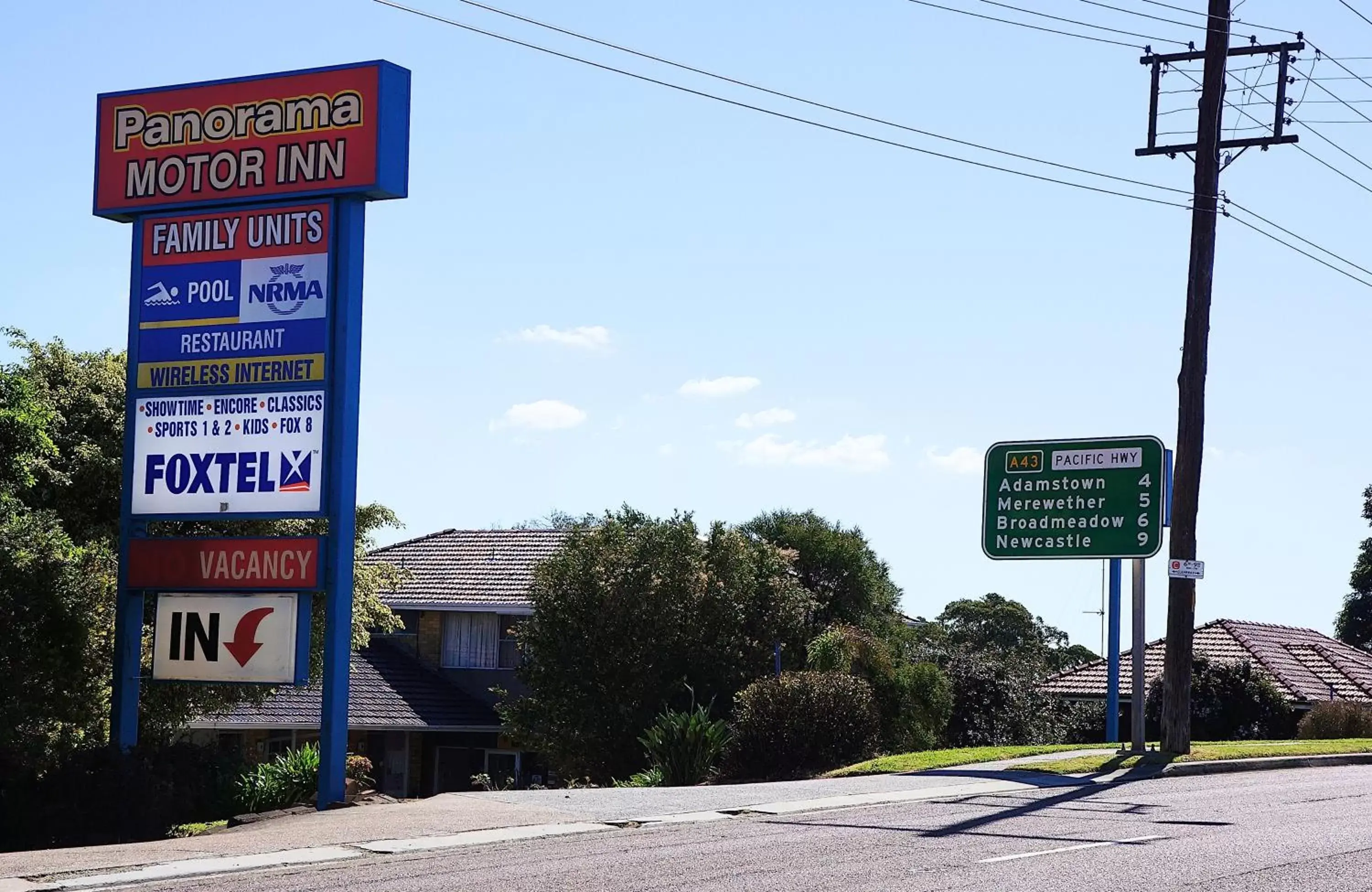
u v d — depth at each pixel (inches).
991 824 583.5
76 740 758.5
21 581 735.7
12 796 701.9
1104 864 467.2
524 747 1371.8
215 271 749.3
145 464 753.0
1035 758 896.3
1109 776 818.2
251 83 751.1
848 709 999.6
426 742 1523.1
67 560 762.8
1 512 775.7
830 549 1621.6
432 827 574.2
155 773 733.9
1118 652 1035.9
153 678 737.0
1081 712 1446.9
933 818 607.5
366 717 1407.5
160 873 458.9
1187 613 924.0
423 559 1704.0
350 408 725.9
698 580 1291.8
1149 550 881.5
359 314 734.5
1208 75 925.8
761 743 991.0
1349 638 2361.0
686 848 515.8
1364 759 993.5
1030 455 916.0
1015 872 449.7
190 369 748.6
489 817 606.5
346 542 717.3
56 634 746.2
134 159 766.5
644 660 1261.1
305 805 732.7
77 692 762.2
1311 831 556.7
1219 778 821.2
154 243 761.0
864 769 887.1
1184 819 598.9
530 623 1323.8
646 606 1266.0
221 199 750.5
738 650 1284.4
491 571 1638.8
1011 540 914.1
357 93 733.9
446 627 1581.0
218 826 714.2
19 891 429.4
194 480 743.1
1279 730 1362.0
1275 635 1695.4
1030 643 2716.5
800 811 638.5
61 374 1037.8
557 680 1277.1
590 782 1198.3
